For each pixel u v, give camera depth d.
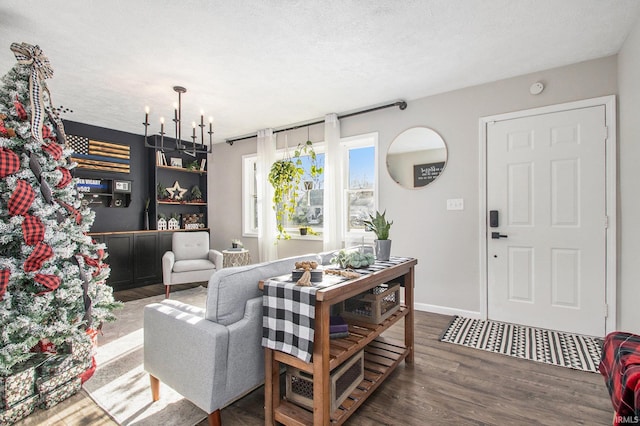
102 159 4.64
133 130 4.83
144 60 2.58
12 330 1.72
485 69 2.84
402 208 3.62
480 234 3.16
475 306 3.21
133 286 4.67
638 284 2.22
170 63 2.64
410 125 3.57
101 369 2.22
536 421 1.64
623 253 2.51
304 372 1.62
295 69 2.79
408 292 2.31
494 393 1.90
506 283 3.05
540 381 2.03
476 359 2.33
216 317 1.56
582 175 2.71
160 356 1.72
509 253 3.03
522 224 2.97
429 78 3.01
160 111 3.90
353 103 3.66
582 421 1.64
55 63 2.61
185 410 1.77
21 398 1.72
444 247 3.37
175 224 5.35
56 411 1.77
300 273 1.64
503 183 3.05
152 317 1.77
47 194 2.00
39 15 1.97
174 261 4.31
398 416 1.69
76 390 1.93
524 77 2.95
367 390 1.74
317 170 4.27
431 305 3.45
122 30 2.16
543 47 2.47
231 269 1.66
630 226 2.35
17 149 1.96
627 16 2.08
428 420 1.66
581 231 2.72
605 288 2.64
